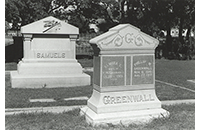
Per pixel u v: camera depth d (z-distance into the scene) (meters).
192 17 30.12
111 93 7.98
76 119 8.07
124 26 8.08
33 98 11.20
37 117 8.38
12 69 20.38
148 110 8.20
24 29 13.48
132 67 8.19
